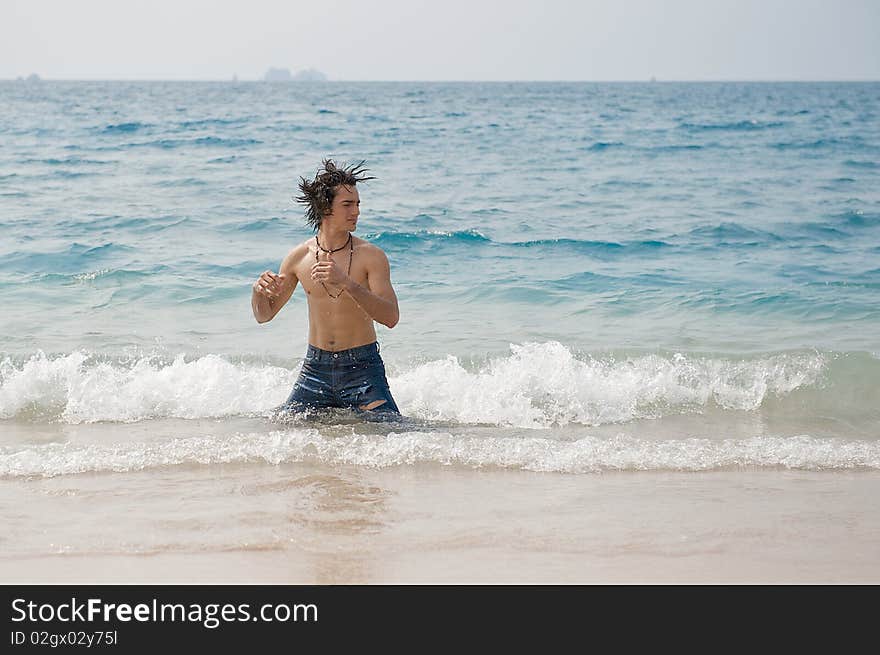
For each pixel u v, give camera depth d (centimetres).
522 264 1209
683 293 1031
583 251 1307
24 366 691
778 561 394
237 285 1035
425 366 711
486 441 546
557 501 461
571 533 420
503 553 398
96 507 445
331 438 549
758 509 453
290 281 624
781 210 1738
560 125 4309
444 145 3030
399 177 2136
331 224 603
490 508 450
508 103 7562
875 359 736
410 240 1323
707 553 401
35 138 3062
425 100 8281
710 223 1568
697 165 2550
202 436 572
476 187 1994
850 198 1908
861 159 2761
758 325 898
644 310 956
